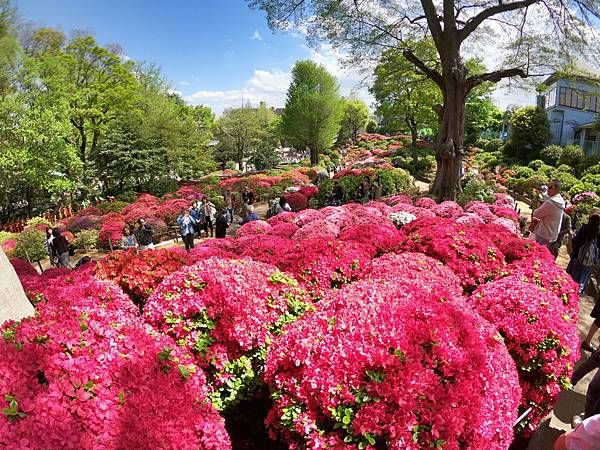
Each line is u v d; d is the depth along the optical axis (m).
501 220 10.20
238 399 2.94
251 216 12.71
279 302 3.27
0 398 1.71
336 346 2.31
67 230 16.34
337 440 2.07
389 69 18.23
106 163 25.83
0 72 17.81
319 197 17.19
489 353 2.50
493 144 36.09
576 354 3.31
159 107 29.59
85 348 2.07
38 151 19.53
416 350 2.22
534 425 3.22
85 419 1.78
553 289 3.94
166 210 17.25
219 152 45.47
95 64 25.58
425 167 30.64
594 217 5.73
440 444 1.98
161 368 2.24
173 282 3.29
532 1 12.77
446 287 3.21
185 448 1.92
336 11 14.07
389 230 6.39
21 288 3.02
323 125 42.69
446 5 13.54
